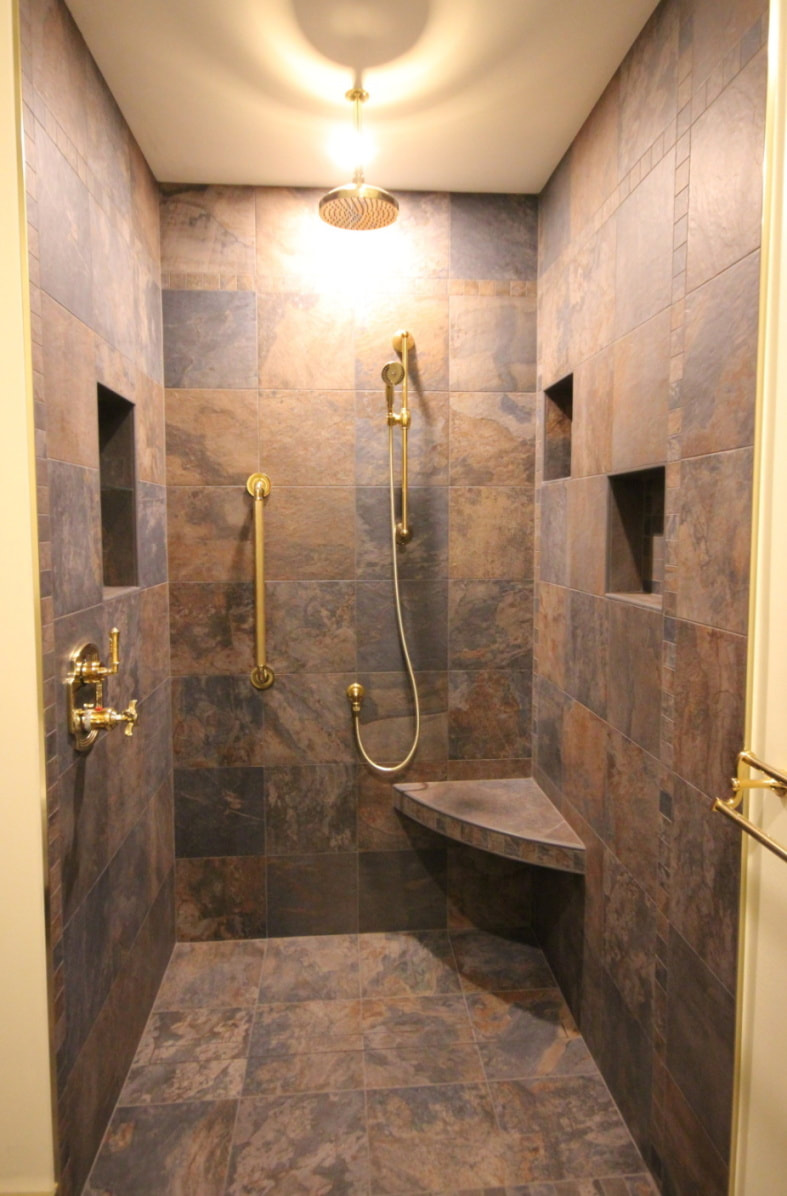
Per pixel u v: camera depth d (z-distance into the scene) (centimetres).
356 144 165
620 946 152
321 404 208
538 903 220
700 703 117
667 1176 130
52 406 118
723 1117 110
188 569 209
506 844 183
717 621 111
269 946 217
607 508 158
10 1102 117
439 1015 186
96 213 144
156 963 192
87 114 139
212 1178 138
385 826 220
